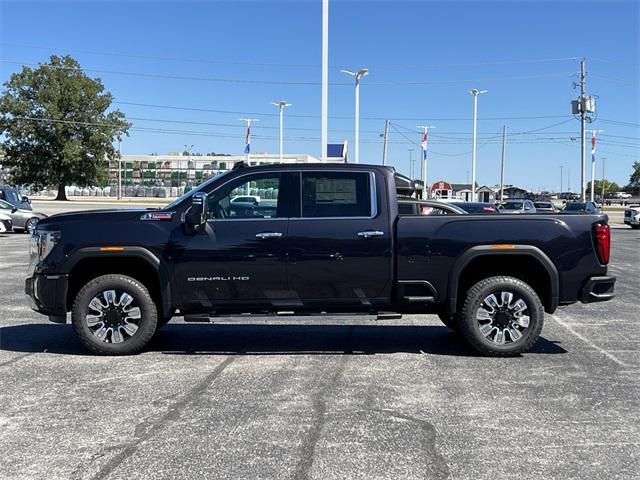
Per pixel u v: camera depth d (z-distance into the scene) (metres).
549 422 4.79
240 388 5.62
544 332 8.15
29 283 6.75
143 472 3.88
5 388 5.59
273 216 6.63
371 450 4.23
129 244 6.51
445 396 5.40
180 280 6.54
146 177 99.50
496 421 4.80
